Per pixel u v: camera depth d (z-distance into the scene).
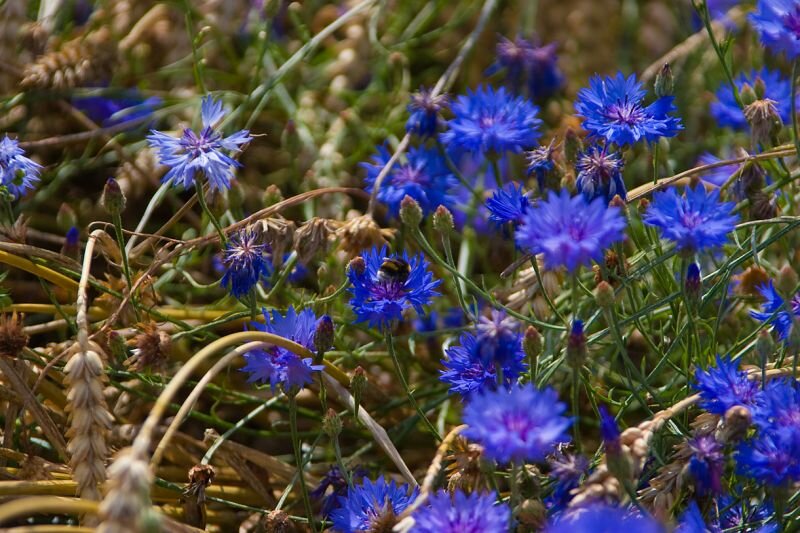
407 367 1.12
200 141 1.00
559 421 0.87
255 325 0.97
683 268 0.95
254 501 1.04
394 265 0.97
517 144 1.07
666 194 0.94
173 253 1.04
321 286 1.07
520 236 0.90
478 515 0.87
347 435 1.07
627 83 1.00
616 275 0.99
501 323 0.92
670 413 0.92
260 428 1.11
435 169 1.10
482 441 0.89
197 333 1.07
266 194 1.09
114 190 0.99
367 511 0.94
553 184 1.05
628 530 0.85
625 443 0.90
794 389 0.92
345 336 1.13
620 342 0.94
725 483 0.95
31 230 1.12
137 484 0.82
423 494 0.92
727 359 0.99
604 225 0.89
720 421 0.91
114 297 1.05
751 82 1.12
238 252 1.00
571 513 0.87
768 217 1.05
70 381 0.92
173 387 0.89
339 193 1.18
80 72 1.18
